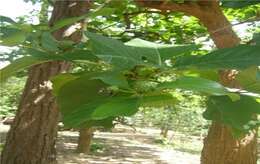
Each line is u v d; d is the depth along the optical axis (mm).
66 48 1120
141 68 939
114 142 28641
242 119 943
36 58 997
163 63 945
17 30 1077
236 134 981
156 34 3527
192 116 30531
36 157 6648
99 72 964
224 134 5586
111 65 916
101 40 942
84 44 1153
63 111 988
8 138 6742
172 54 996
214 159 5621
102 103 874
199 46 1035
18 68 1003
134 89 868
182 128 34031
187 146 31578
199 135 37531
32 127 6625
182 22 6293
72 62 1011
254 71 919
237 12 5281
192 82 805
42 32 1084
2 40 1007
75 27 1613
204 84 800
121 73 894
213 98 959
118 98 843
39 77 6328
